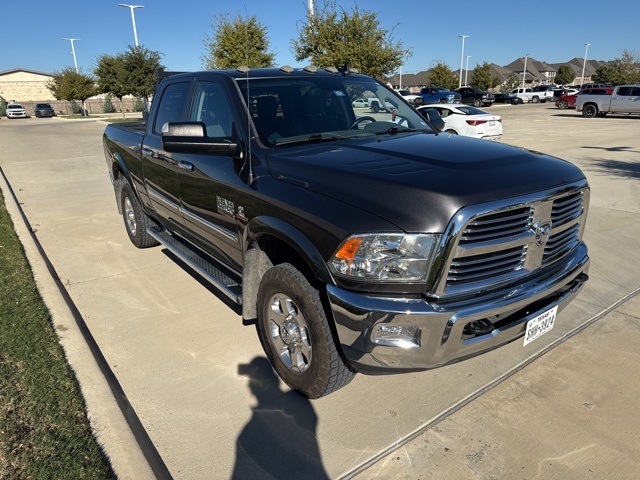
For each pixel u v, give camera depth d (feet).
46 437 8.60
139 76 119.24
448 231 7.63
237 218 10.71
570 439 8.85
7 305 13.62
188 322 13.25
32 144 61.98
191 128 10.33
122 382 10.64
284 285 9.36
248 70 12.87
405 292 7.89
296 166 9.59
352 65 74.38
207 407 9.80
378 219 7.86
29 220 23.98
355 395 10.17
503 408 9.70
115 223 23.18
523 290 8.71
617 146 48.57
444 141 10.87
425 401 9.95
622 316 13.28
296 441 8.87
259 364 11.25
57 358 10.99
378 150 9.95
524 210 8.48
